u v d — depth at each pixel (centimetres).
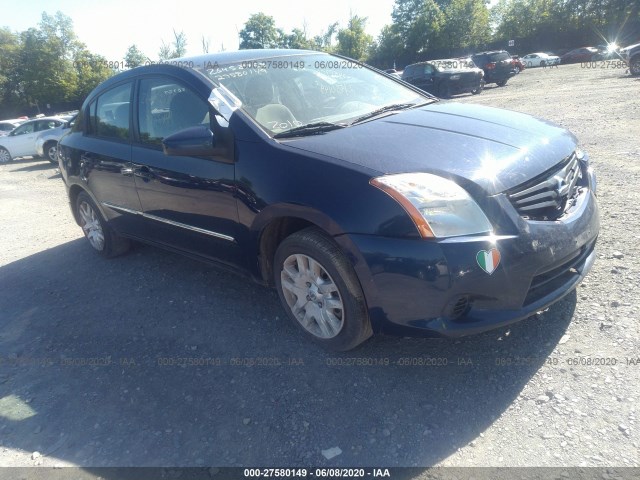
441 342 294
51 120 1734
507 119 323
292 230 309
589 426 221
